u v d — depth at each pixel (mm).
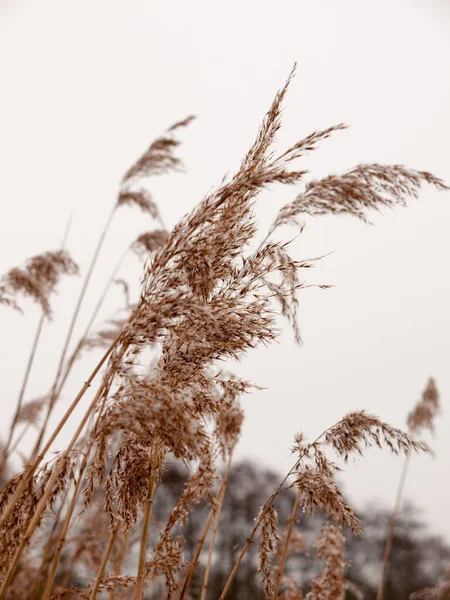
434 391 9312
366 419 2957
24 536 2309
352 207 2434
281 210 2605
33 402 5781
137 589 2559
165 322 2387
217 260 2672
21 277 5336
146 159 6473
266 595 2980
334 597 4129
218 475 3027
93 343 6027
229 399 2914
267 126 2734
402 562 23688
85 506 2523
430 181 2334
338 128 2441
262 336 2566
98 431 2361
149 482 2662
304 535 4684
